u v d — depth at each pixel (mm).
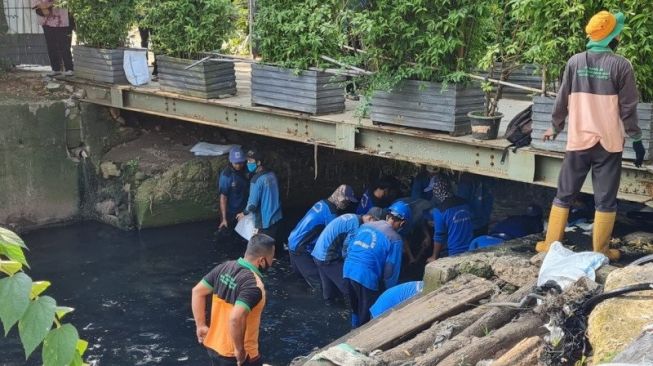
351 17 7629
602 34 5488
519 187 11141
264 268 5414
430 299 5930
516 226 8391
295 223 11773
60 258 10336
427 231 9742
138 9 10305
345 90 8922
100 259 10289
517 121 6898
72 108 11727
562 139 6543
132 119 12320
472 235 8836
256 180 10625
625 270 4691
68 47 12375
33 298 1467
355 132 8188
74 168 11867
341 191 9203
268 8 8633
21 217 11523
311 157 12477
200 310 5461
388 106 7750
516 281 6109
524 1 6180
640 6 5879
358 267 7648
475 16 7133
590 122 5605
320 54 8430
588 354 4484
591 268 5543
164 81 10367
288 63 8633
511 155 6930
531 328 5121
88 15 11273
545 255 6156
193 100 9977
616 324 4094
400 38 7312
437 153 7566
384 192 10148
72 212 11953
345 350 5027
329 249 8531
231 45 14188
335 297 8891
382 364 4934
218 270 5398
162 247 10750
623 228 7254
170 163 11656
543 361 4598
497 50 6703
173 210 11586
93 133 11938
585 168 5863
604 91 5531
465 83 7277
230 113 9711
